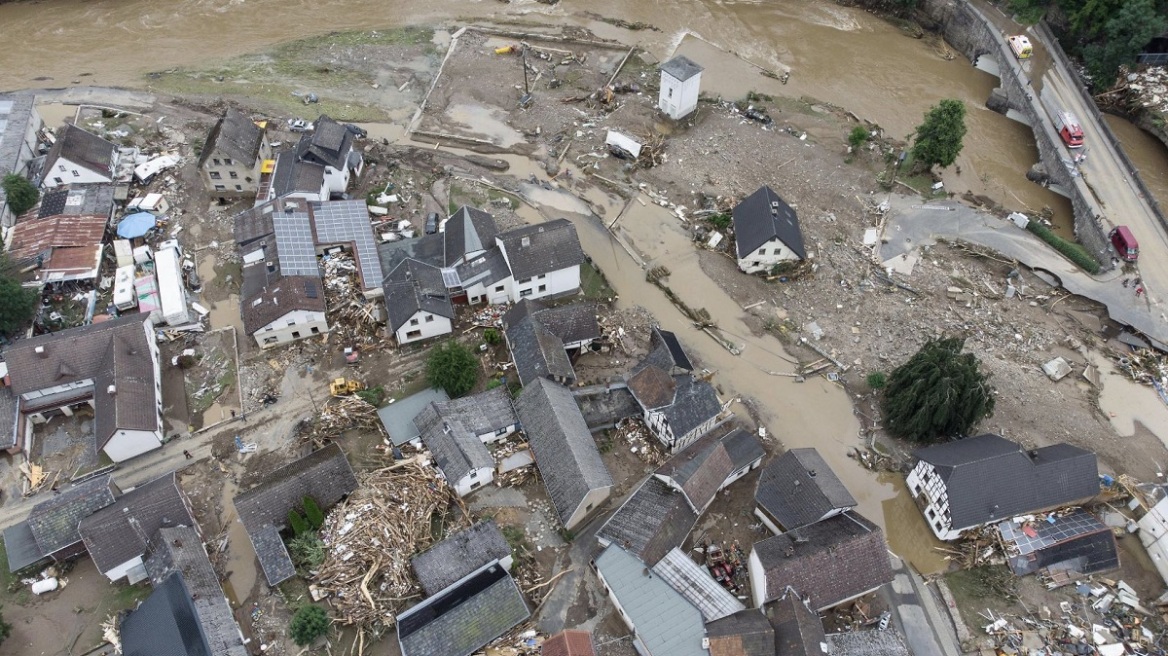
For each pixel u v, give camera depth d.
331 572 48.59
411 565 48.81
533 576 50.19
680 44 105.06
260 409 59.12
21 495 53.72
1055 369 63.69
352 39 103.25
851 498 51.28
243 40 103.19
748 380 63.62
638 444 58.00
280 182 74.00
